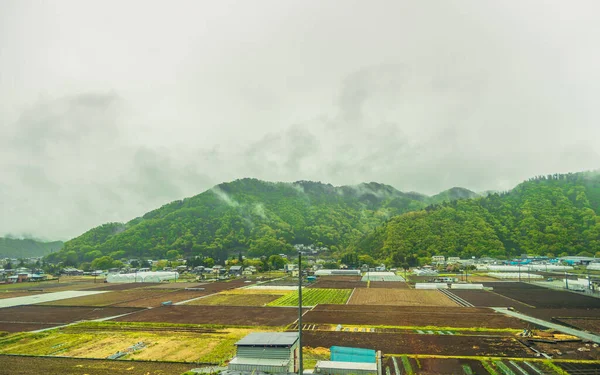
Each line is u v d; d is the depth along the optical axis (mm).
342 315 69938
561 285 125062
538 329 56906
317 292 109875
